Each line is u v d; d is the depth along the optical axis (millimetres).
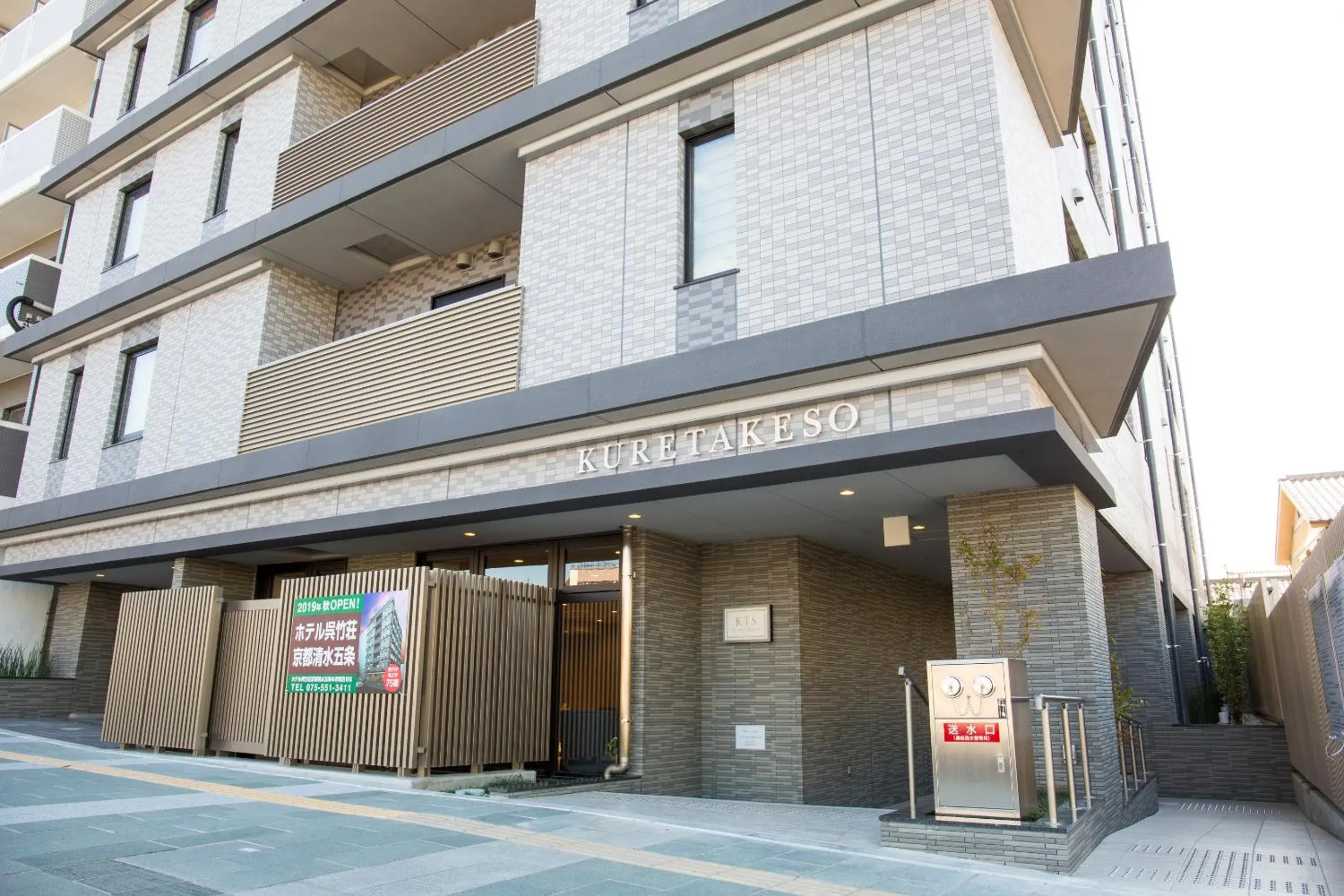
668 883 5449
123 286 15398
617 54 9930
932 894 5488
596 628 11445
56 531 16094
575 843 6527
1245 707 19438
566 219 10438
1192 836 8883
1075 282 6938
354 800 8031
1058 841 6332
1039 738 8492
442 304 13750
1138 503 14977
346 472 11688
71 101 22625
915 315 7539
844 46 8914
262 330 13492
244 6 15484
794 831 7609
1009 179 7922
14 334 17656
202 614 12195
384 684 9805
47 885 4719
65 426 16734
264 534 12523
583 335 9891
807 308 8508
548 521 10844
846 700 12562
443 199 12086
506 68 11367
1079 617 8430
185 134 16047
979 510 9102
